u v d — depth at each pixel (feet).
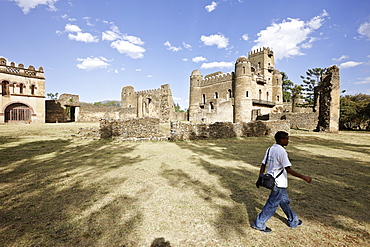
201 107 191.01
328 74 70.79
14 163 23.80
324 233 9.87
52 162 24.40
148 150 33.06
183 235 9.57
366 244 8.98
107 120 47.21
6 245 8.76
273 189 9.75
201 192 15.06
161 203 13.08
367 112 98.32
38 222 10.73
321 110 73.56
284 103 195.52
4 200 13.51
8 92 97.45
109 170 20.94
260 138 51.80
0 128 62.95
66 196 14.17
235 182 17.40
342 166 23.39
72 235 9.56
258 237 9.45
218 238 9.35
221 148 35.91
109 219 11.03
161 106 175.52
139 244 8.86
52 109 129.80
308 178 9.09
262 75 180.34
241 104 143.43
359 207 12.85
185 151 32.42
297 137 55.72
